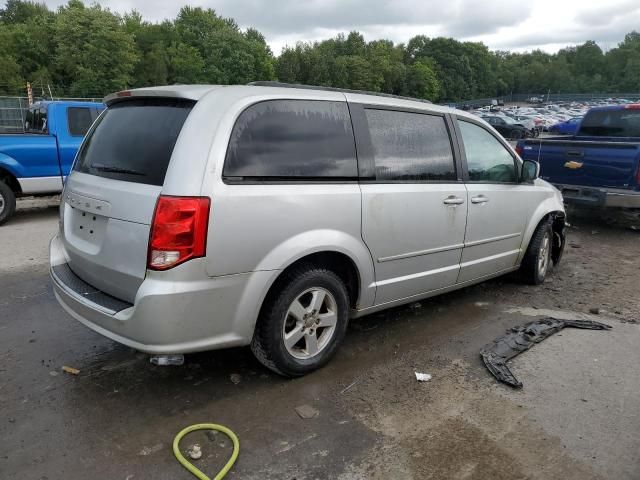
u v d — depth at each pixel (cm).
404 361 386
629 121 945
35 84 5734
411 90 10950
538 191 540
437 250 424
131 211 295
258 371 365
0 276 566
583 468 274
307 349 353
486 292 546
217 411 318
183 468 268
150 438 291
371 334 432
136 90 341
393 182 384
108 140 344
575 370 375
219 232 291
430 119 427
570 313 490
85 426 301
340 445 289
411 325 454
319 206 334
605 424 311
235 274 302
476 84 14000
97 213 316
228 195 295
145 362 376
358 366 377
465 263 459
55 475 261
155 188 292
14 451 278
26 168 838
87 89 6116
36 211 972
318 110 349
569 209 1042
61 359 380
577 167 817
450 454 283
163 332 287
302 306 343
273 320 328
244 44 8300
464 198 439
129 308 299
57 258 379
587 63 15500
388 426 306
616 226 900
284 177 323
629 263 671
